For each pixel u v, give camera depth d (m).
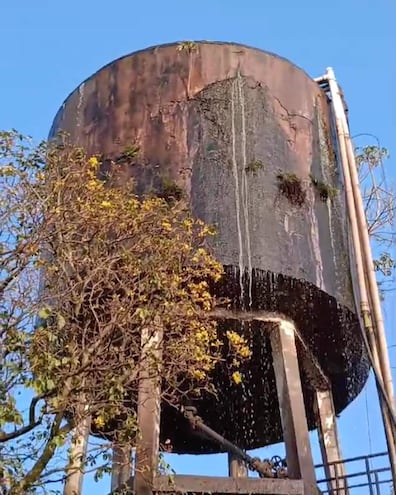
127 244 17.94
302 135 22.81
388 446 15.28
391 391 15.66
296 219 21.42
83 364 14.89
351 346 22.58
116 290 17.06
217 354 18.98
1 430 14.51
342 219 22.55
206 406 24.91
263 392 24.03
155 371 16.89
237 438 26.19
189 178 21.17
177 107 22.19
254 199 20.98
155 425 17.89
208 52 22.89
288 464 19.33
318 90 24.08
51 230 16.64
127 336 16.19
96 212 17.16
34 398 14.30
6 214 16.03
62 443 13.77
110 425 19.03
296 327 22.02
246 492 18.30
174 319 17.48
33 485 13.67
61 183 16.77
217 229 20.42
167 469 16.95
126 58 23.33
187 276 18.78
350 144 21.94
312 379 22.86
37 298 15.75
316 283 20.91
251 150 21.62
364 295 17.34
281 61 23.44
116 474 19.80
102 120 22.72
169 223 18.75
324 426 22.41
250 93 22.44
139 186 21.25
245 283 20.42
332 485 20.34
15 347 13.99
